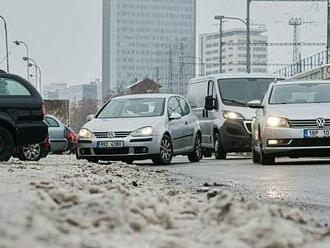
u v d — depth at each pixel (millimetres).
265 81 53500
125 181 23672
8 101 35250
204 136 55438
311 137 36844
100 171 29188
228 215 11789
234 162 44812
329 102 39406
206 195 17062
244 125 50625
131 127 41000
